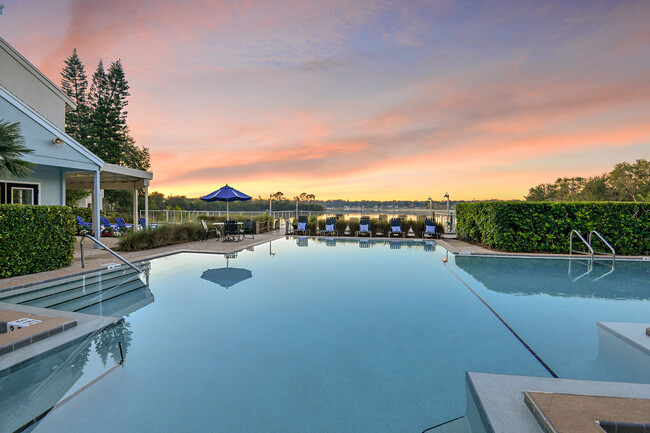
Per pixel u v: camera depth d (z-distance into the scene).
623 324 3.60
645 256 9.05
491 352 3.16
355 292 5.41
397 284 5.99
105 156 31.53
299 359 3.01
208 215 18.02
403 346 3.30
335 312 4.38
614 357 3.03
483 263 8.22
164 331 3.68
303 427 2.07
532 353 3.13
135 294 5.22
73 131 30.72
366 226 14.55
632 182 46.06
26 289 5.04
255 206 31.47
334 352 3.16
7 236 5.39
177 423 2.10
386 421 2.14
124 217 24.88
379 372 2.78
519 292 5.44
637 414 1.77
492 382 2.32
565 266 7.88
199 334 3.59
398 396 2.43
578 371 2.76
